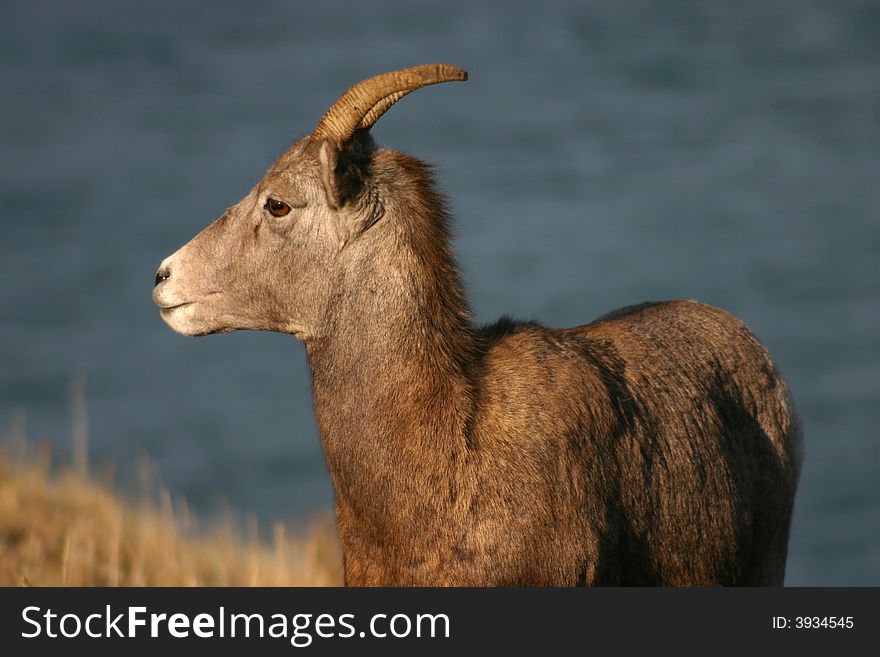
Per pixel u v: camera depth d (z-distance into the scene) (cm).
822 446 10400
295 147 2306
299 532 4906
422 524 2155
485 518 2134
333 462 2255
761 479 2508
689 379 2422
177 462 10081
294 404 12119
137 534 3753
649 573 2314
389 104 2255
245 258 2306
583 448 2202
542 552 2141
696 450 2359
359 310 2225
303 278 2269
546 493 2145
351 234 2228
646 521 2284
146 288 16475
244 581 3606
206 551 3862
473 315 2309
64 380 12538
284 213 2269
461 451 2147
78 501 3859
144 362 13425
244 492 9350
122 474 7625
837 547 8644
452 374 2191
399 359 2194
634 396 2323
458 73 2172
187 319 2355
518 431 2169
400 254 2222
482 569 2136
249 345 14525
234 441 10762
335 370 2247
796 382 11969
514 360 2244
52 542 3478
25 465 4081
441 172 2373
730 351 2538
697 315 2564
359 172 2231
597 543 2184
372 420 2195
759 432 2522
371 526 2206
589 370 2280
